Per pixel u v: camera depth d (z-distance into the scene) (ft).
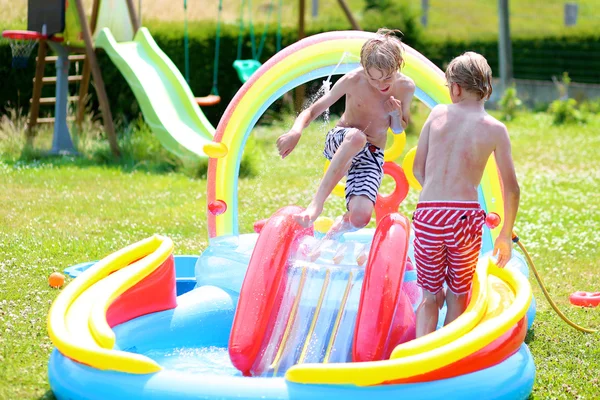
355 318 21.70
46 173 52.01
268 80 27.50
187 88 58.39
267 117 77.20
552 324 26.63
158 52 60.49
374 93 23.45
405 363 16.88
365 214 22.80
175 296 24.23
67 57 59.52
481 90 21.35
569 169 61.98
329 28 95.55
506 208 21.03
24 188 47.01
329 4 139.85
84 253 33.68
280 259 22.27
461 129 21.03
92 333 19.19
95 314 19.99
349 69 27.63
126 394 16.92
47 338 23.16
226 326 24.50
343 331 21.50
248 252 25.81
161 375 17.11
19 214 40.22
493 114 94.89
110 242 35.70
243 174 55.77
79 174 52.49
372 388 16.70
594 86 102.12
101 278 22.84
